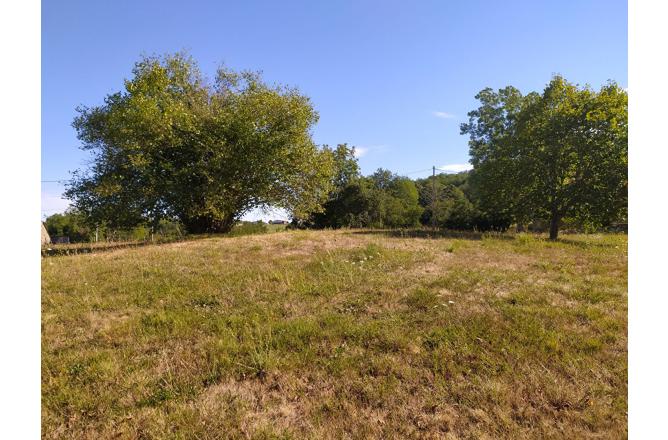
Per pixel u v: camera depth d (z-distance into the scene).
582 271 6.75
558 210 14.43
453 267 6.99
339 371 3.38
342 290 5.62
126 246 11.96
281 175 15.83
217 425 2.70
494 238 12.11
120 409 2.90
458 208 25.52
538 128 14.52
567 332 3.99
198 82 16.61
